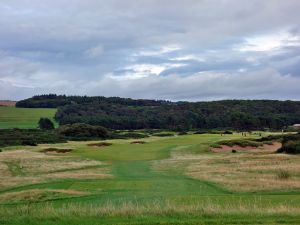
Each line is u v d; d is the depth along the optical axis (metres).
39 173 52.56
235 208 21.19
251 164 56.78
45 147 89.12
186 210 19.98
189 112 192.62
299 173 45.00
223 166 56.06
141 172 52.69
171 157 72.06
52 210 20.77
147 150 82.12
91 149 84.31
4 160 64.44
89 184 39.62
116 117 184.75
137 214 19.36
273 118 172.38
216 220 17.89
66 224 17.61
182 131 157.12
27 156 70.56
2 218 18.86
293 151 71.75
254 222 17.45
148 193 32.94
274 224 17.11
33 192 32.31
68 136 120.81
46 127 161.75
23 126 174.38
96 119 175.75
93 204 25.89
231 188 35.81
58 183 41.50
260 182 38.34
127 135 131.62
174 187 37.44
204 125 175.00
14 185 40.97
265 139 95.69
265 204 24.03
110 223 17.55
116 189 35.84
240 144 86.38
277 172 46.81
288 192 33.12
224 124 175.62
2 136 110.88
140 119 180.38
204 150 80.75
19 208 22.91
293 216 18.48
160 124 178.12
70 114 198.38
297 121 184.00
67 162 64.00
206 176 45.56
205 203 23.97
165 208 20.30
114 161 66.94
